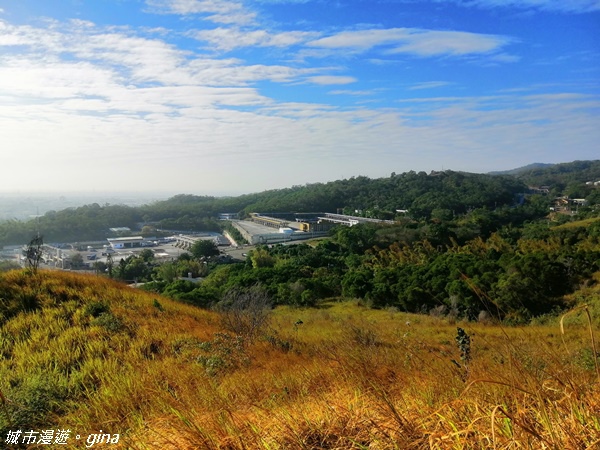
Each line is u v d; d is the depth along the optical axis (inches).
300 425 90.9
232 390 168.2
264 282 1127.0
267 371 220.2
